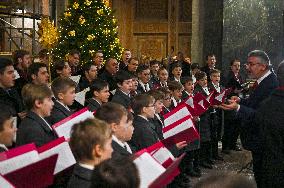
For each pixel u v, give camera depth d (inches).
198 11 608.1
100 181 66.0
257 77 207.0
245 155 366.6
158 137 193.0
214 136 341.4
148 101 178.7
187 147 272.7
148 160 108.9
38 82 223.1
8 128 124.6
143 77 297.6
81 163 105.0
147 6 777.6
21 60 246.1
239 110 191.2
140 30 777.6
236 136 375.9
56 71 265.4
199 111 244.4
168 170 96.7
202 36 600.1
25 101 153.0
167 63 496.7
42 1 583.5
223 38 533.6
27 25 574.2
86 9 466.6
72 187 103.7
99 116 137.7
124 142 146.7
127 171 66.8
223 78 401.4
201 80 328.5
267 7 521.7
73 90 179.8
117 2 770.2
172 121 192.1
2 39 556.4
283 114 155.0
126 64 376.2
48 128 152.0
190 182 278.1
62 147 120.7
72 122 146.6
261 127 160.4
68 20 469.4
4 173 102.7
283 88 158.2
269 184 158.4
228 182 54.4
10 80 201.6
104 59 462.0
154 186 93.6
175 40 771.4
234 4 529.3
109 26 474.3
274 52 522.0
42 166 106.5
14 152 105.1
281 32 520.4
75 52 324.5
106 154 105.1
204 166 324.8
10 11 477.1
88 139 103.3
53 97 178.2
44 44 467.2
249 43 526.9
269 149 157.6
